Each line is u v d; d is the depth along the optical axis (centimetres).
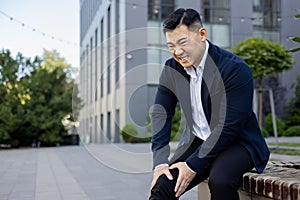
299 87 1767
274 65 773
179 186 145
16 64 1537
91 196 391
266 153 155
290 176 154
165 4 1521
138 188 435
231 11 1628
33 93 1564
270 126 1612
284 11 1594
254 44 779
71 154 1034
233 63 146
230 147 148
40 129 1552
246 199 163
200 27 151
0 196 398
